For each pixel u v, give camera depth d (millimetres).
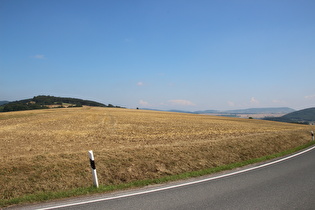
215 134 24125
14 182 7270
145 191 6516
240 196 6066
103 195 6199
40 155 10133
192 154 12000
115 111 83375
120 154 10852
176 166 10164
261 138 18516
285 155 13312
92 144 17641
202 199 5828
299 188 6777
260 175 8414
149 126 34750
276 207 5320
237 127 35812
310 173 8672
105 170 8891
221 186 6992
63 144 17469
